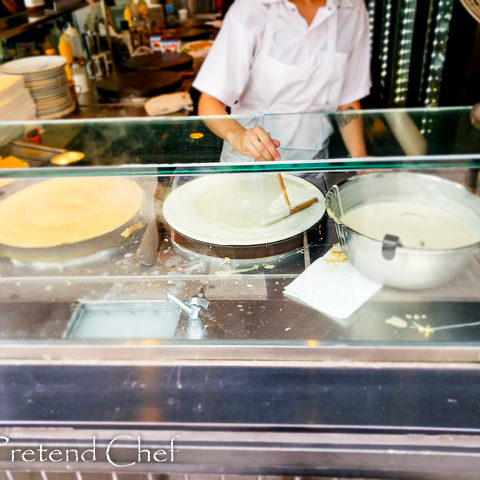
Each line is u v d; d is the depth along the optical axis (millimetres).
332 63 1953
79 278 1002
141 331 918
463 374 880
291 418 851
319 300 954
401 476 871
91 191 1212
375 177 1116
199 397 875
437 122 1222
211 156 1135
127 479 929
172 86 2869
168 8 5062
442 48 3350
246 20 1864
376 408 852
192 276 1010
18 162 1127
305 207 1148
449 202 1048
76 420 865
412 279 909
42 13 3061
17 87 1652
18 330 920
